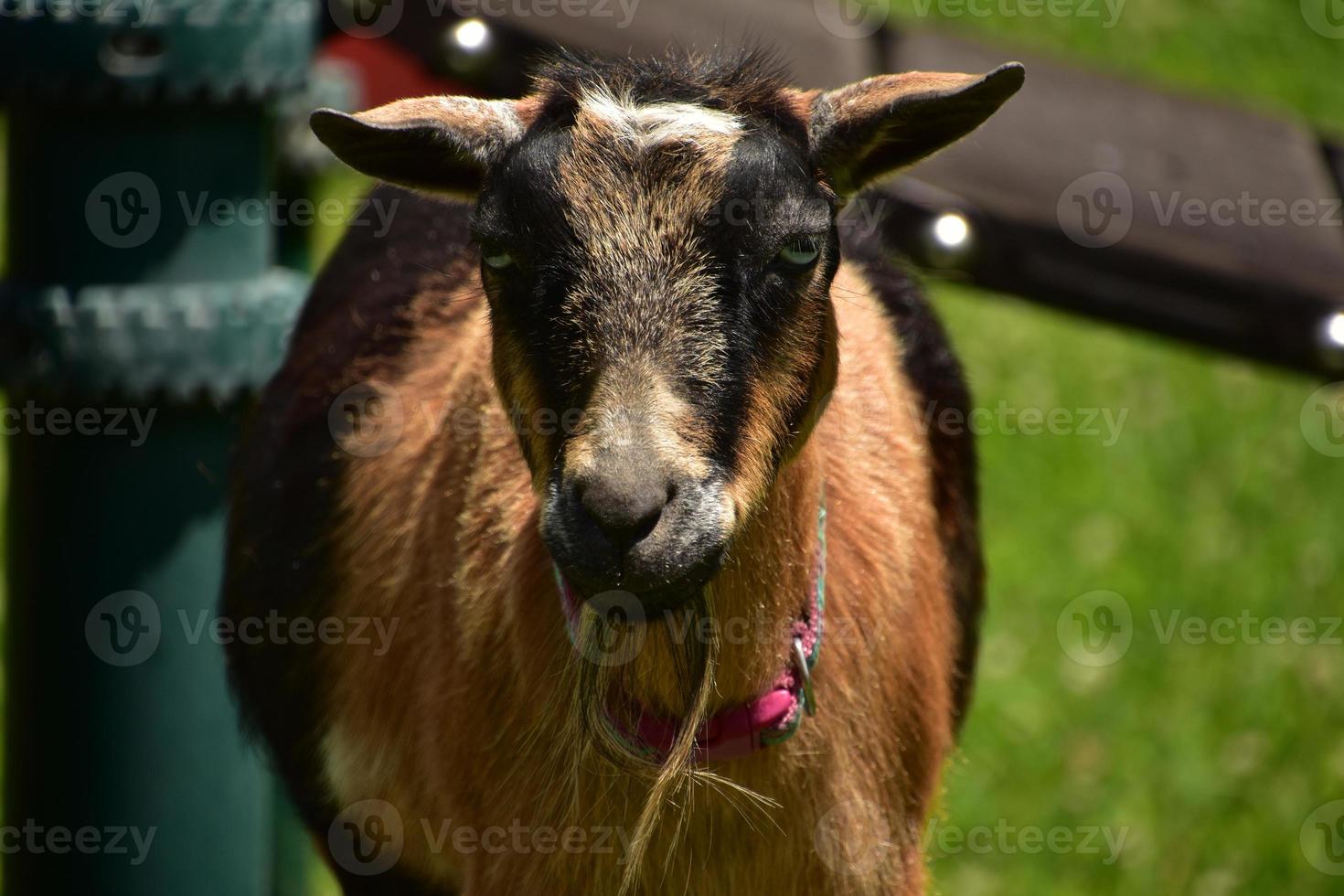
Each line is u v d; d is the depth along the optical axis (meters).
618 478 5.22
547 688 6.40
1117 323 11.50
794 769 6.43
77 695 8.62
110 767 8.68
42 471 8.53
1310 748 11.78
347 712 7.86
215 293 8.41
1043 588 13.37
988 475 14.70
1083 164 11.98
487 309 7.00
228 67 8.20
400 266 8.43
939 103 5.95
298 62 8.42
